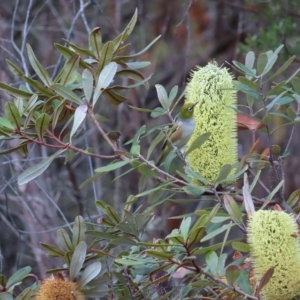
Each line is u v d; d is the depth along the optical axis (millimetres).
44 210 3287
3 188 2793
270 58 2268
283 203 2271
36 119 2248
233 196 2258
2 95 3182
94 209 3439
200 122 2258
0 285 2316
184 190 2215
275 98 2305
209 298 2246
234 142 2271
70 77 2279
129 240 2271
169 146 2379
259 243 2092
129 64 2357
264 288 2102
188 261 2146
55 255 2266
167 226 3523
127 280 2283
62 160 3629
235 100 2279
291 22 3387
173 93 2375
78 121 2246
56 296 2199
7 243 3520
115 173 3605
